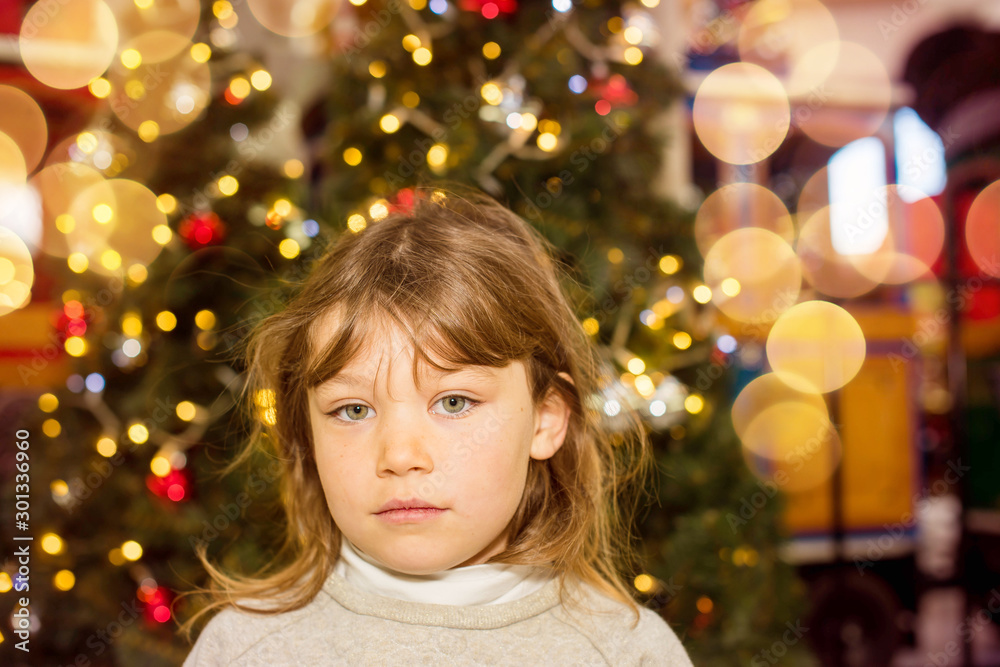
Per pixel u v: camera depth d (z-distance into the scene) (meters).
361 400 0.60
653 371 1.39
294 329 0.70
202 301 1.52
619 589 0.81
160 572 1.41
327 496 0.61
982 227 2.50
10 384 1.87
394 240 0.68
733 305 2.35
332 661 0.63
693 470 1.38
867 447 2.37
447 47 1.51
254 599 0.73
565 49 1.49
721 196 2.44
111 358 1.53
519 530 0.73
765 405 2.31
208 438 1.46
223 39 1.64
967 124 2.55
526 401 0.66
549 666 0.64
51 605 1.44
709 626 1.34
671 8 1.98
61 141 2.06
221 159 1.54
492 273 0.67
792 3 2.81
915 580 2.32
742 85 2.33
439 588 0.64
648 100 1.58
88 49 1.99
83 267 1.50
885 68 2.84
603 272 1.34
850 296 2.59
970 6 2.72
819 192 2.65
